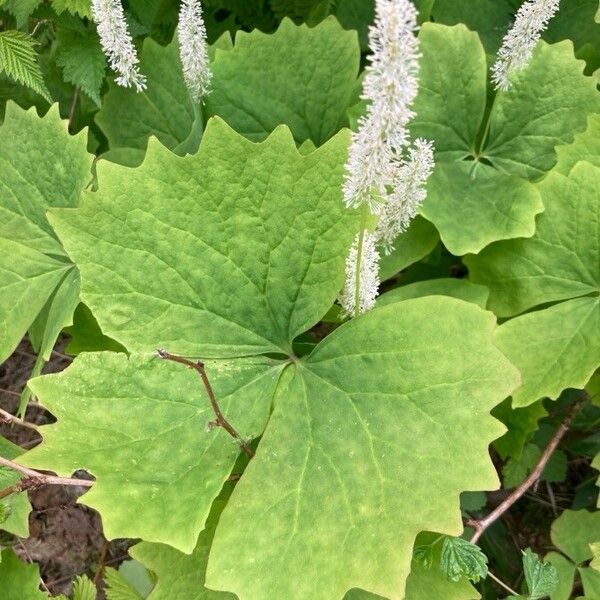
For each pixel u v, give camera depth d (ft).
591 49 1.24
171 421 0.77
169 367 0.79
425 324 0.77
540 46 1.09
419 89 1.09
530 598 0.82
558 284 1.02
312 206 0.79
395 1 0.60
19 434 1.34
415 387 0.75
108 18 0.96
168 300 0.80
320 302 0.82
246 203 0.79
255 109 1.18
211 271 0.80
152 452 0.75
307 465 0.74
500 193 1.05
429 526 0.69
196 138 1.13
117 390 0.77
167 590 0.85
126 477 0.73
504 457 1.11
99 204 0.77
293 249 0.81
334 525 0.71
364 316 0.79
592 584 1.03
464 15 1.30
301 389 0.79
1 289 1.02
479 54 1.09
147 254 0.79
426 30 1.09
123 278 0.79
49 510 1.27
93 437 0.75
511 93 1.10
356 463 0.73
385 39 0.61
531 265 1.03
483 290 1.03
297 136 1.19
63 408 0.75
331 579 0.69
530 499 1.24
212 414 0.78
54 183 1.05
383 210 0.88
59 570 1.22
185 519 0.71
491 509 1.21
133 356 0.78
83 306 1.04
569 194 0.99
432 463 0.72
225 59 1.17
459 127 1.11
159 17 1.36
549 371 0.96
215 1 1.43
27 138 1.05
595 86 1.08
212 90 1.17
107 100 1.25
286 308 0.83
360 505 0.71
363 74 1.15
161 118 1.24
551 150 1.09
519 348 0.98
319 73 1.16
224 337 0.81
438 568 0.85
